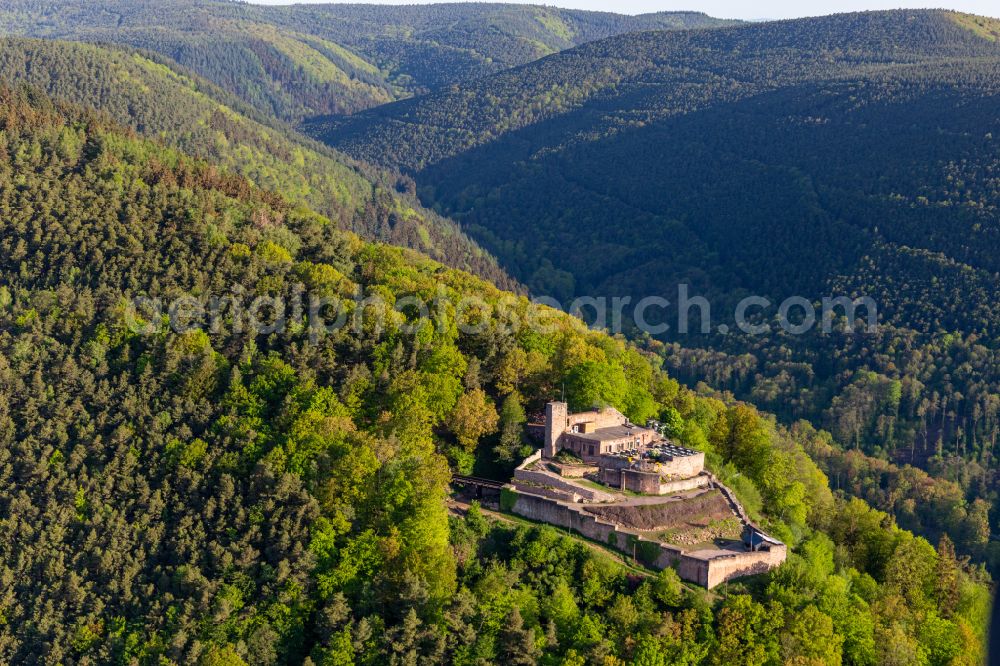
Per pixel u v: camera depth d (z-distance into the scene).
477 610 184.25
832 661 186.00
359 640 180.25
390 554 192.50
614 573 191.75
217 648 180.25
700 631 183.12
